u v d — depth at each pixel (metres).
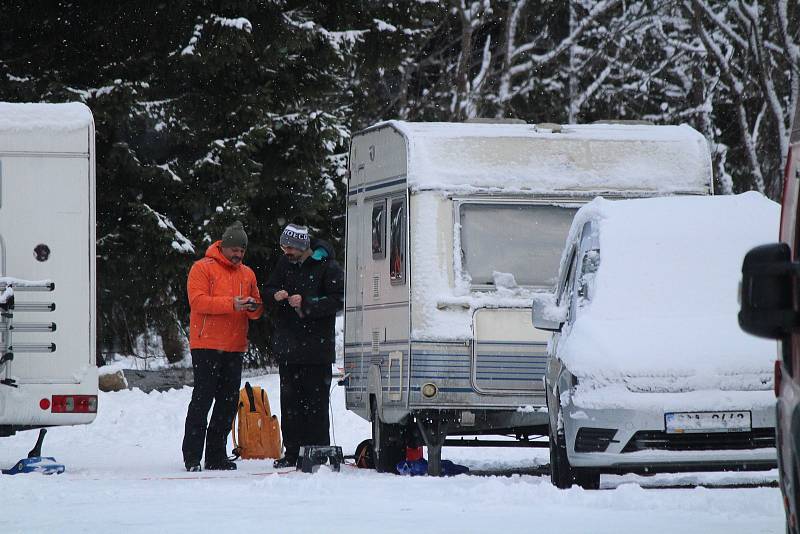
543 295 30.73
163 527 20.66
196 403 36.19
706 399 26.02
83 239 35.22
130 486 28.78
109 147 68.19
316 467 34.94
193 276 36.72
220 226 68.06
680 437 26.03
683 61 103.38
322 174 74.31
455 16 114.81
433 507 23.03
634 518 20.97
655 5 102.81
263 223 73.19
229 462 36.91
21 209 34.97
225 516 22.12
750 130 105.50
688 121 102.62
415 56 112.31
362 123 109.06
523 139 36.22
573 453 26.67
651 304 27.97
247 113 69.62
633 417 25.92
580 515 21.52
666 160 37.28
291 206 73.44
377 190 37.69
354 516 21.80
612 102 108.44
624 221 29.84
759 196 30.64
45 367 34.94
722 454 26.02
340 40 74.19
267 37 70.25
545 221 35.81
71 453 43.12
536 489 24.73
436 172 35.31
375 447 37.25
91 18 68.56
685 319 27.50
